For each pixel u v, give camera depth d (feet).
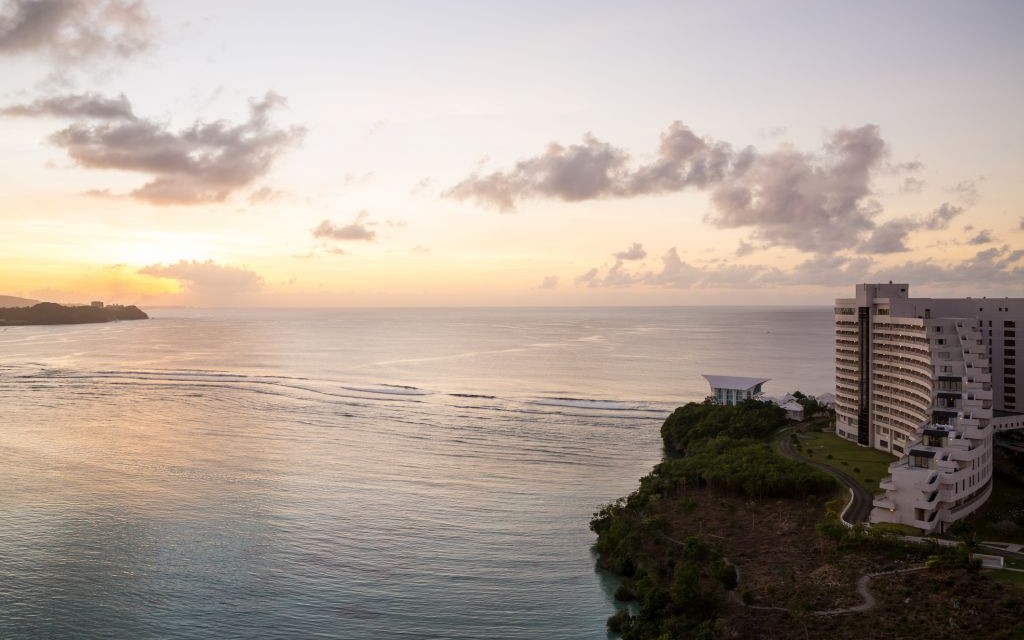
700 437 642.63
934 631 282.36
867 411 594.65
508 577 373.40
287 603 342.64
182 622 324.80
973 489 402.31
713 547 388.98
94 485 523.70
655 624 310.04
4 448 642.63
